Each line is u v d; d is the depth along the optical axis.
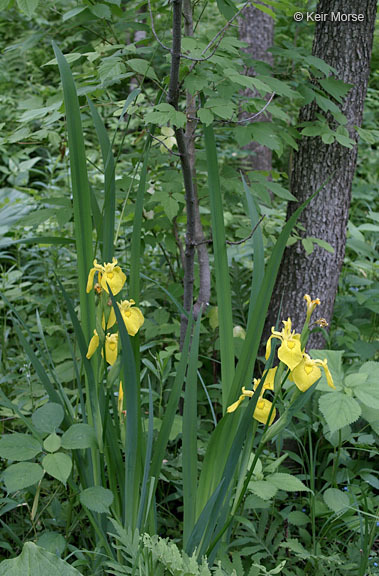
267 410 1.64
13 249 4.28
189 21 2.49
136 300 1.79
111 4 2.60
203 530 1.60
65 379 2.77
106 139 1.79
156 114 1.94
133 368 1.57
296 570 2.03
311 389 1.61
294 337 1.50
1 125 2.72
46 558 1.61
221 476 1.70
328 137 2.76
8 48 2.83
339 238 3.14
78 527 2.16
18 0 2.11
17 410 1.76
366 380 2.27
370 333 3.41
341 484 2.49
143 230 3.29
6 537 2.17
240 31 6.41
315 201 3.08
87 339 1.76
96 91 2.53
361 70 2.99
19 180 4.91
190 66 2.27
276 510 2.27
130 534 1.59
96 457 1.77
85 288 1.73
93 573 1.75
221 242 1.73
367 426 2.59
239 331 2.98
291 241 2.91
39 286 3.64
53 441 1.62
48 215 2.69
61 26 2.75
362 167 7.37
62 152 2.97
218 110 1.95
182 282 3.35
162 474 2.28
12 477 1.54
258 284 1.73
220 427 1.65
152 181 2.91
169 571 1.59
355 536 2.24
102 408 1.72
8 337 3.45
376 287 3.57
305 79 3.01
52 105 2.51
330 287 3.17
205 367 3.07
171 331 2.87
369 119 7.43
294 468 2.75
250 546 2.12
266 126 2.50
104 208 1.76
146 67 2.28
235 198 2.94
